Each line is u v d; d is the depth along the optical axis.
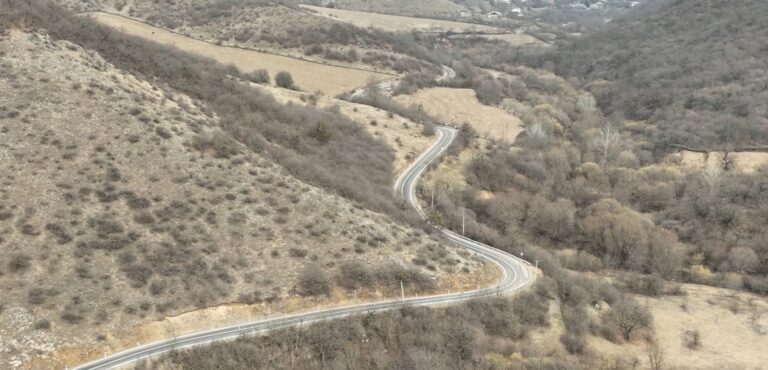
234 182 63.53
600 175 106.12
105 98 66.38
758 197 92.81
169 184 60.22
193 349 46.31
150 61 81.38
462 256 67.38
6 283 47.88
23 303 46.69
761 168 106.06
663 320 66.19
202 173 63.03
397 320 53.78
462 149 107.38
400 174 94.44
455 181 95.44
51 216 53.47
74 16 81.31
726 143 119.50
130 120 64.94
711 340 62.78
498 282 64.50
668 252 80.94
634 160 116.44
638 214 91.69
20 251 50.22
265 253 56.97
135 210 56.66
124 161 60.53
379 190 81.75
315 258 57.81
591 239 86.75
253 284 53.75
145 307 48.88
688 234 88.38
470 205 90.75
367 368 49.28
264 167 67.69
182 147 64.88
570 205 93.31
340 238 61.00
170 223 56.53
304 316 52.38
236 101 85.06
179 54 99.44
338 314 53.16
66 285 48.84
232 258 55.47
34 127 60.12
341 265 57.72
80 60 70.12
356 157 91.12
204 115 74.81
